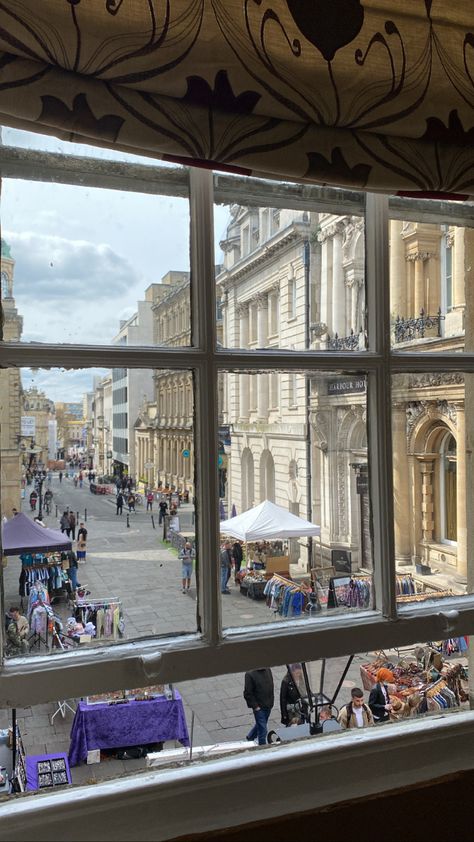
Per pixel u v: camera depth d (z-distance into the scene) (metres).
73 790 0.86
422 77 1.00
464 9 1.05
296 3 0.91
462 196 1.08
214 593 1.02
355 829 0.91
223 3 0.85
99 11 0.77
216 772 0.90
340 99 0.93
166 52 0.81
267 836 0.86
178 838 0.82
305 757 0.96
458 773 0.98
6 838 0.78
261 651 1.03
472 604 1.25
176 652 0.97
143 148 0.83
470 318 1.51
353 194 1.45
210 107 0.85
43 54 0.75
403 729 1.05
